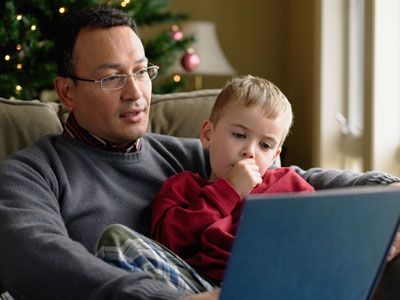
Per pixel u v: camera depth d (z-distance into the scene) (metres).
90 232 1.45
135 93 1.53
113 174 1.56
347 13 3.95
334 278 0.96
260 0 4.72
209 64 4.13
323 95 3.96
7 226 1.22
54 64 3.10
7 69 3.04
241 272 0.86
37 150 1.49
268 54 4.74
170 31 3.90
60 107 1.89
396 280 1.34
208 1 4.66
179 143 1.74
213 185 1.47
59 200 1.44
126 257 1.19
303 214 0.85
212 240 1.39
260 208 0.82
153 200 1.58
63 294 1.06
